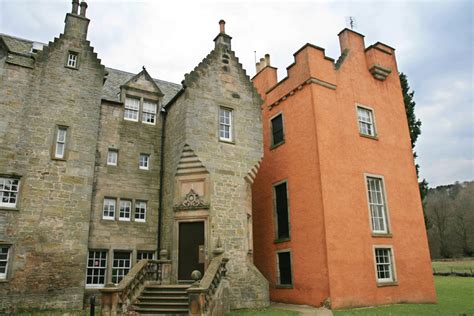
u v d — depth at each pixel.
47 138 15.47
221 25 18.50
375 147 18.59
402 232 17.92
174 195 16.05
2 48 15.47
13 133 14.84
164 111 19.44
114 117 18.16
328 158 16.69
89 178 15.91
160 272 14.60
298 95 18.38
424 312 13.54
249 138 17.45
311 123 17.17
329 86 17.97
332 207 15.97
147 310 12.15
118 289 11.71
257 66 24.22
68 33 17.12
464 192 74.38
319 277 15.30
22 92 15.41
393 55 21.31
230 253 15.29
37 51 16.23
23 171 14.68
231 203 15.99
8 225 13.94
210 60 17.44
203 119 16.45
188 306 11.41
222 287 13.20
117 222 16.86
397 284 16.72
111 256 16.33
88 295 15.25
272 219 19.02
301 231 16.81
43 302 13.83
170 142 17.91
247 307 14.90
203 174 15.88
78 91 16.61
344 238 15.83
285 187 18.67
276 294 17.73
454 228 70.25
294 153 18.11
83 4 17.89
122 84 20.48
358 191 17.14
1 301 13.20
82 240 15.11
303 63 18.20
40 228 14.46
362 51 20.12
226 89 17.52
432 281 18.02
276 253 18.30
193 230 15.55
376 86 19.91
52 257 14.39
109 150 17.72
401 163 19.36
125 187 17.50
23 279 13.72
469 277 35.75
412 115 24.33
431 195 82.31
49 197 14.91
